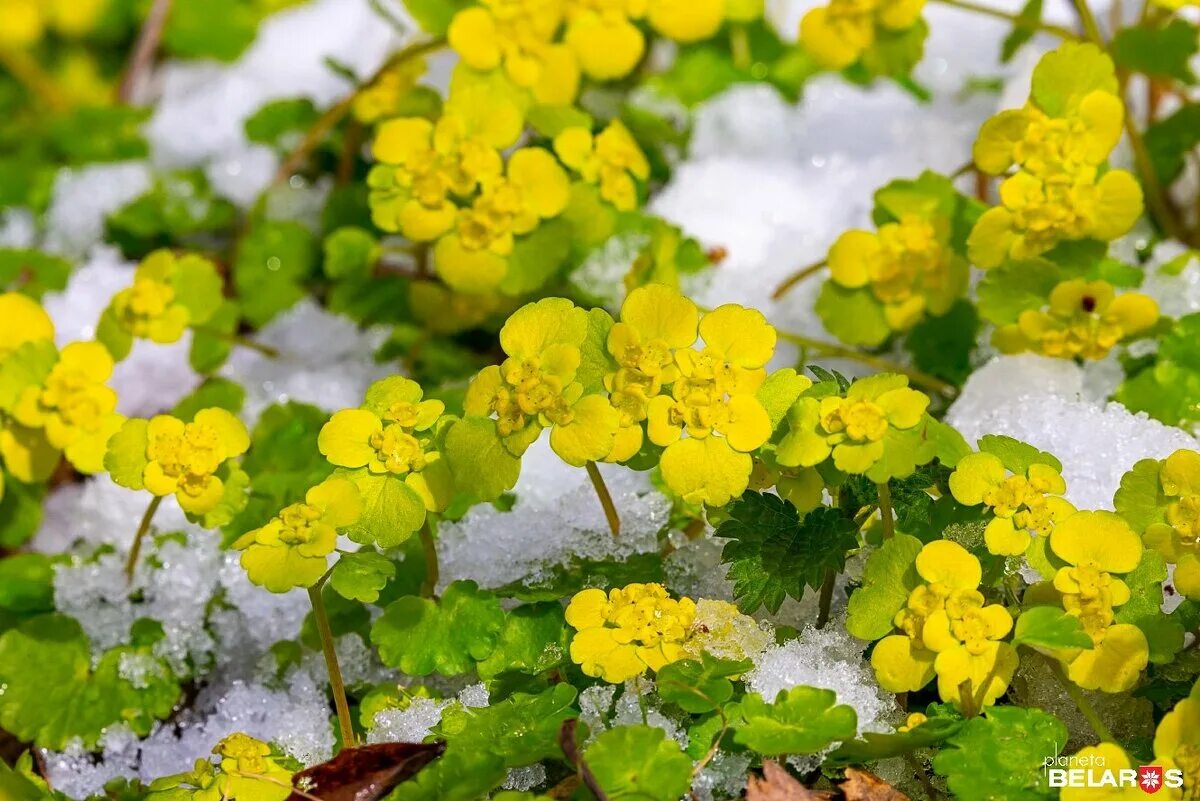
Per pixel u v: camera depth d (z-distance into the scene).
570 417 0.68
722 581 0.72
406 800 0.67
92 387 0.73
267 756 0.69
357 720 0.72
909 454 0.68
